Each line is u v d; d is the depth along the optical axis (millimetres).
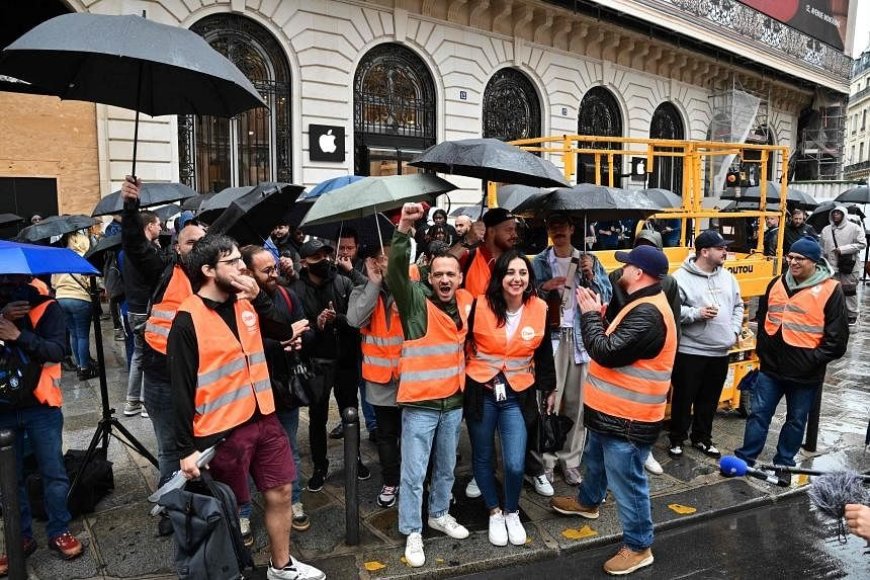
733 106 22484
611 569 3498
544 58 17047
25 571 3186
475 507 4191
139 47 3008
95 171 10930
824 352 4406
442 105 14961
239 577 2623
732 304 4953
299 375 3682
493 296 3688
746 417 6047
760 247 6445
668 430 5602
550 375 3928
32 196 10422
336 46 12992
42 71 3584
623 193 4418
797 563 3676
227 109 3951
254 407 2977
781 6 24234
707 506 4266
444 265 3578
